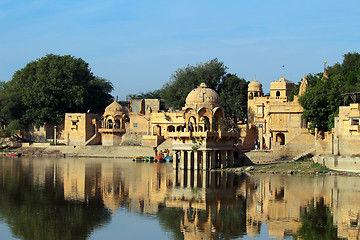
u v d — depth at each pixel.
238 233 41.97
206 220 45.78
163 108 137.62
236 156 85.75
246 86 124.88
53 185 64.06
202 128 82.50
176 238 40.66
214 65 126.06
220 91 124.81
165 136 115.94
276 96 112.81
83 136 124.38
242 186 62.50
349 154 75.44
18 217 46.31
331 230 42.62
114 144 120.06
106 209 49.72
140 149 112.06
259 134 103.88
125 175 74.56
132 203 52.53
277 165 81.31
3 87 149.50
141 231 42.41
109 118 122.38
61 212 48.31
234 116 118.75
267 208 50.03
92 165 91.62
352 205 51.31
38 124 125.19
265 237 40.88
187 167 80.69
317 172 72.62
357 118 75.06
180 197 55.66
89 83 134.75
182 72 128.00
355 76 94.88
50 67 128.00
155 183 65.88
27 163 95.44
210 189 60.66
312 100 88.19
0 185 63.75
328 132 83.88
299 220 45.72
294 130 94.50
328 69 118.62
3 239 39.81
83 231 42.22
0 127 127.62
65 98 126.25
